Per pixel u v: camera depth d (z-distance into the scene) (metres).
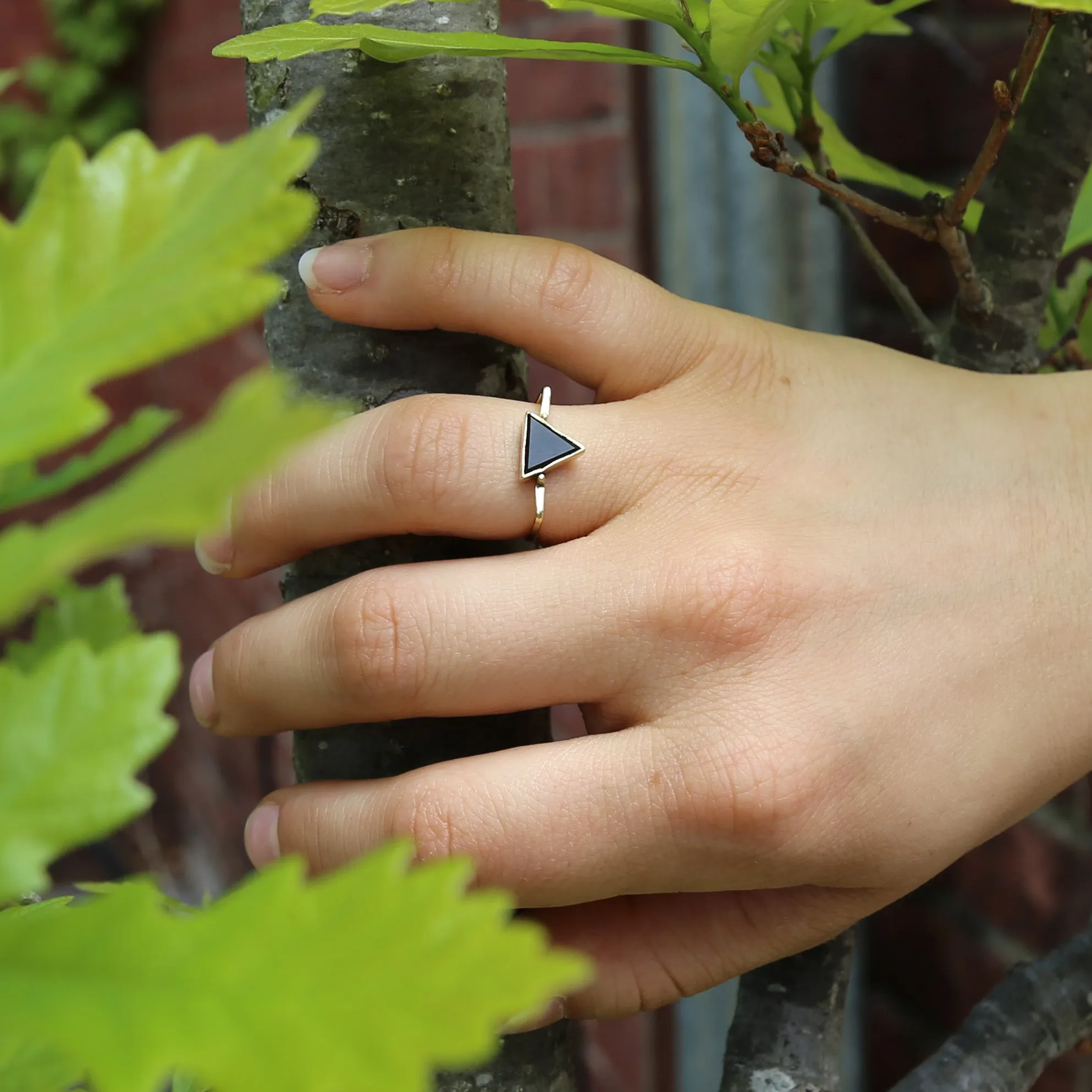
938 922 0.50
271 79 0.30
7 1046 0.10
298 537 0.30
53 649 0.23
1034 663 0.30
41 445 0.11
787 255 0.50
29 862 0.11
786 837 0.29
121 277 0.12
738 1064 0.32
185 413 1.04
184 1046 0.10
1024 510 0.31
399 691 0.30
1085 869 0.42
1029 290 0.33
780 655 0.30
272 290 0.12
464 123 0.30
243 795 0.93
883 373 0.32
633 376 0.31
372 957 0.10
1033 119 0.32
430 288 0.30
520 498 0.30
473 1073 0.30
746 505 0.30
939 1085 0.32
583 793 0.29
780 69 0.31
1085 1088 0.43
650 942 0.31
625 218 0.55
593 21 0.56
